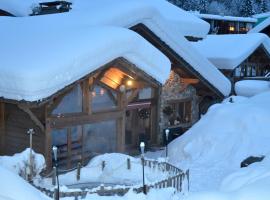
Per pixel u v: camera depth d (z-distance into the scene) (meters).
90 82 13.08
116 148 14.48
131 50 12.78
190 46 17.31
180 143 15.71
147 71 13.52
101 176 12.07
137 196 9.57
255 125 14.41
